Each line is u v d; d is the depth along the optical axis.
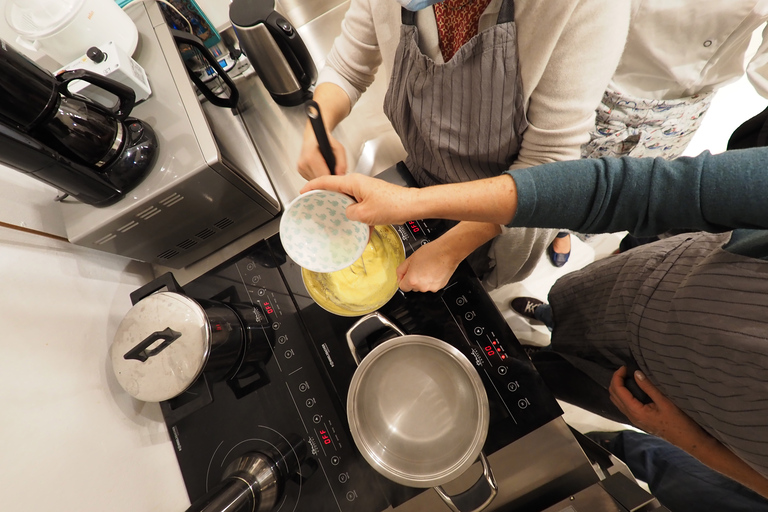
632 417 0.74
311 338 0.77
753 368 0.45
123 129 0.67
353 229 0.67
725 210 0.41
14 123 0.52
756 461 0.49
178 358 0.60
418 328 0.75
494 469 0.67
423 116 0.75
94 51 0.69
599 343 0.82
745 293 0.47
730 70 0.89
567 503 0.60
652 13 0.72
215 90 1.00
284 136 1.00
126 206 0.70
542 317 1.46
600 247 1.74
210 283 0.85
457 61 0.63
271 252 0.87
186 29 0.96
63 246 0.73
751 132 0.79
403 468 0.62
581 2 0.53
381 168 0.97
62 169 0.58
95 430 0.62
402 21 0.67
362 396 0.66
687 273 0.58
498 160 0.80
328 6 1.12
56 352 0.62
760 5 0.70
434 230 0.83
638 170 0.45
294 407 0.74
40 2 0.68
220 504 0.57
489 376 0.71
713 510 0.91
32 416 0.54
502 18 0.57
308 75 0.98
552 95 0.63
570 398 1.10
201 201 0.77
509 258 1.14
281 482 0.67
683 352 0.55
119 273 0.85
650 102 0.91
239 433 0.74
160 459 0.71
